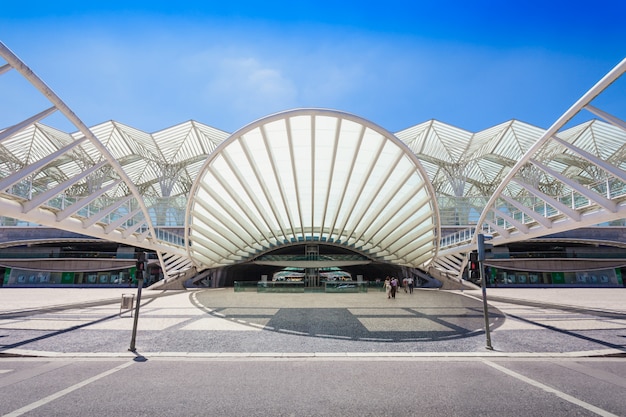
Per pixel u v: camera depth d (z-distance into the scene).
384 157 23.92
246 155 21.61
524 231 21.02
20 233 49.12
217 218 28.92
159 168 58.34
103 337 11.26
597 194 14.41
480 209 51.09
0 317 16.09
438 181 63.53
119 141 50.78
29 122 12.61
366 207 29.17
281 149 23.22
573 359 8.53
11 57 11.14
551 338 10.99
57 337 11.25
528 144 51.25
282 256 44.44
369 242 38.59
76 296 29.30
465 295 29.98
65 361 8.38
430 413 5.13
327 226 40.44
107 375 7.16
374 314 17.12
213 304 22.19
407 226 30.81
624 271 50.25
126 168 57.53
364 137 21.86
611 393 5.99
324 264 44.09
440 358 8.65
